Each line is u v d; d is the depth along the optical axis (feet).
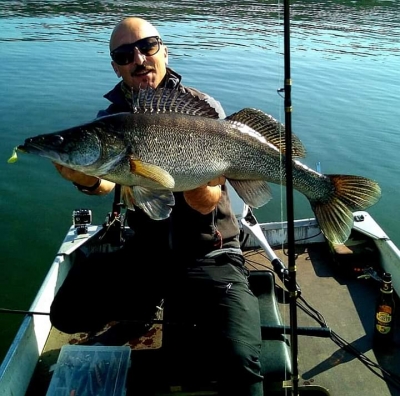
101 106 13.41
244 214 5.70
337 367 4.22
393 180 9.80
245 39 23.13
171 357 3.80
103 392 3.73
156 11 30.60
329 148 11.22
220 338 3.58
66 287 4.27
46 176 9.86
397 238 8.02
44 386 4.10
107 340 4.55
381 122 12.76
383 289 4.37
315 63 18.70
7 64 18.01
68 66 17.93
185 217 4.08
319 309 4.98
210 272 3.99
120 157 3.26
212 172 3.51
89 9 31.55
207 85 15.84
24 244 7.82
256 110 3.70
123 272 4.27
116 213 5.49
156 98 3.39
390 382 4.06
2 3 32.99
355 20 27.25
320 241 6.10
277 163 3.71
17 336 4.06
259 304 4.42
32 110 12.98
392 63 18.88
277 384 3.81
